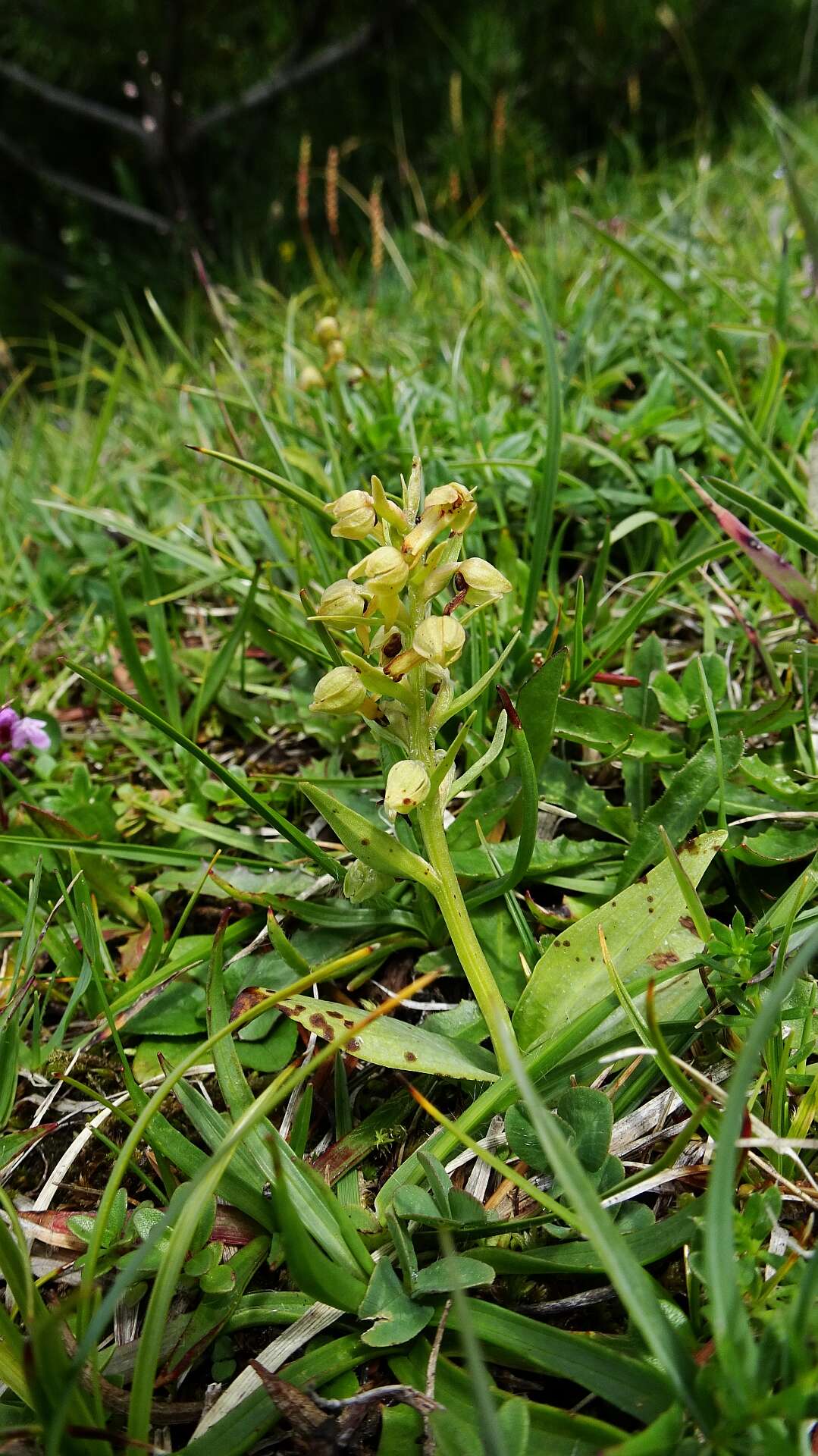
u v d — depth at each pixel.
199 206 1.13
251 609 0.29
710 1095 0.17
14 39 1.18
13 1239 0.15
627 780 0.24
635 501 0.32
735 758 0.22
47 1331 0.12
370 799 0.25
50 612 0.36
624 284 0.50
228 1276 0.17
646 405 0.35
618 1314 0.17
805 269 0.45
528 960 0.21
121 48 1.15
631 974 0.18
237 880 0.24
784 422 0.32
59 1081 0.22
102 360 0.88
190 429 0.47
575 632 0.25
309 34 1.07
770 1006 0.13
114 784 0.30
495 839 0.23
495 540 0.34
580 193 0.79
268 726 0.30
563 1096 0.17
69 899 0.21
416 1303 0.16
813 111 0.95
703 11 1.08
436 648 0.16
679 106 1.14
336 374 0.36
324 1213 0.17
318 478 0.33
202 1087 0.21
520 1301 0.17
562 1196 0.17
